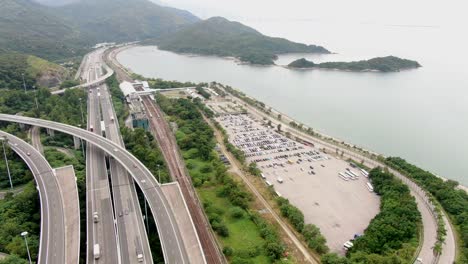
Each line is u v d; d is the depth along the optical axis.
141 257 161.75
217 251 183.12
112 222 188.38
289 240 198.50
